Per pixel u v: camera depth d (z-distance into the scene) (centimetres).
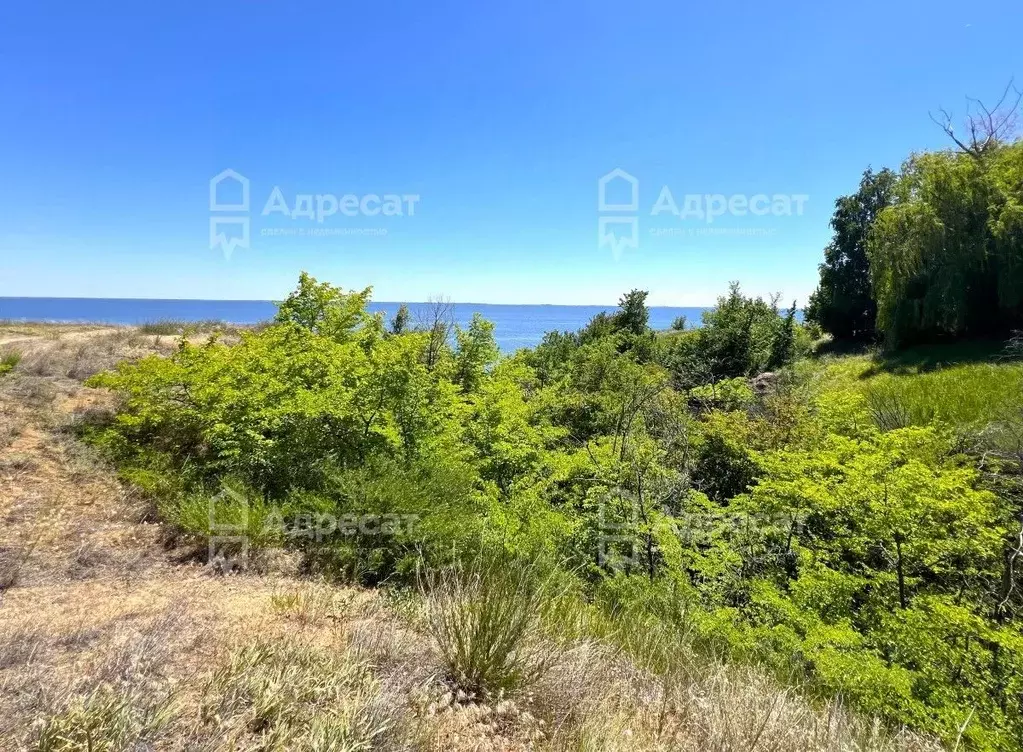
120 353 1131
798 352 2039
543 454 749
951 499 494
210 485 544
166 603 331
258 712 210
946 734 368
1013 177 1645
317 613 337
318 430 604
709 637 485
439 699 260
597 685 301
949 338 1808
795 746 275
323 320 973
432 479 548
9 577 352
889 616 468
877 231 1969
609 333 2328
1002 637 404
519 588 387
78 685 213
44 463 549
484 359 1142
